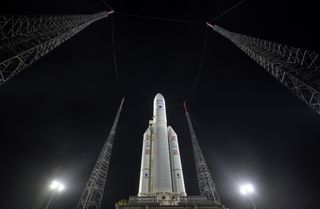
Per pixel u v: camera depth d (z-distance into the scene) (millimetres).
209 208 28688
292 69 30797
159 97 51031
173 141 43719
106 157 42469
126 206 27953
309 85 28469
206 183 41000
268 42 36312
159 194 32094
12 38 25766
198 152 47625
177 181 37531
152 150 41500
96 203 34656
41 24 30766
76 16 39281
